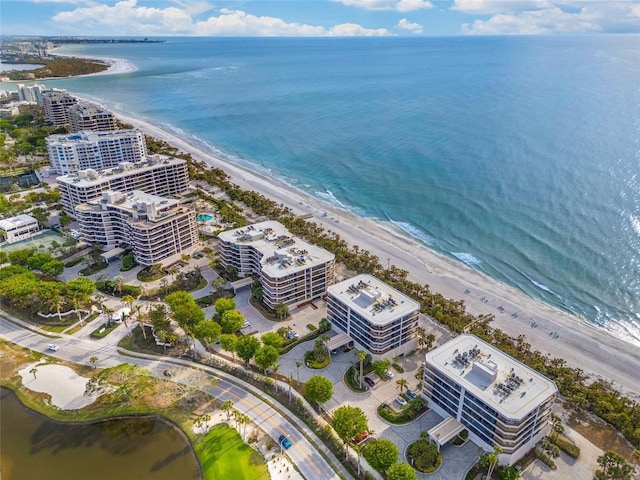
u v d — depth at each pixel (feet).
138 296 560.61
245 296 567.18
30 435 381.40
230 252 590.96
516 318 529.86
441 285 591.78
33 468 352.08
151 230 597.11
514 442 334.24
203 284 587.68
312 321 521.24
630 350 483.51
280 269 525.34
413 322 460.14
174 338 471.21
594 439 371.56
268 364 423.64
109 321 515.91
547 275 607.37
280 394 417.90
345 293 485.97
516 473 331.36
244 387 426.10
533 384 358.23
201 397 414.41
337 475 342.44
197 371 446.19
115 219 650.02
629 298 559.38
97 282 577.84
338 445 365.81
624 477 327.88
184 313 483.10
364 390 422.00
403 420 387.55
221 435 373.61
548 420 372.99
